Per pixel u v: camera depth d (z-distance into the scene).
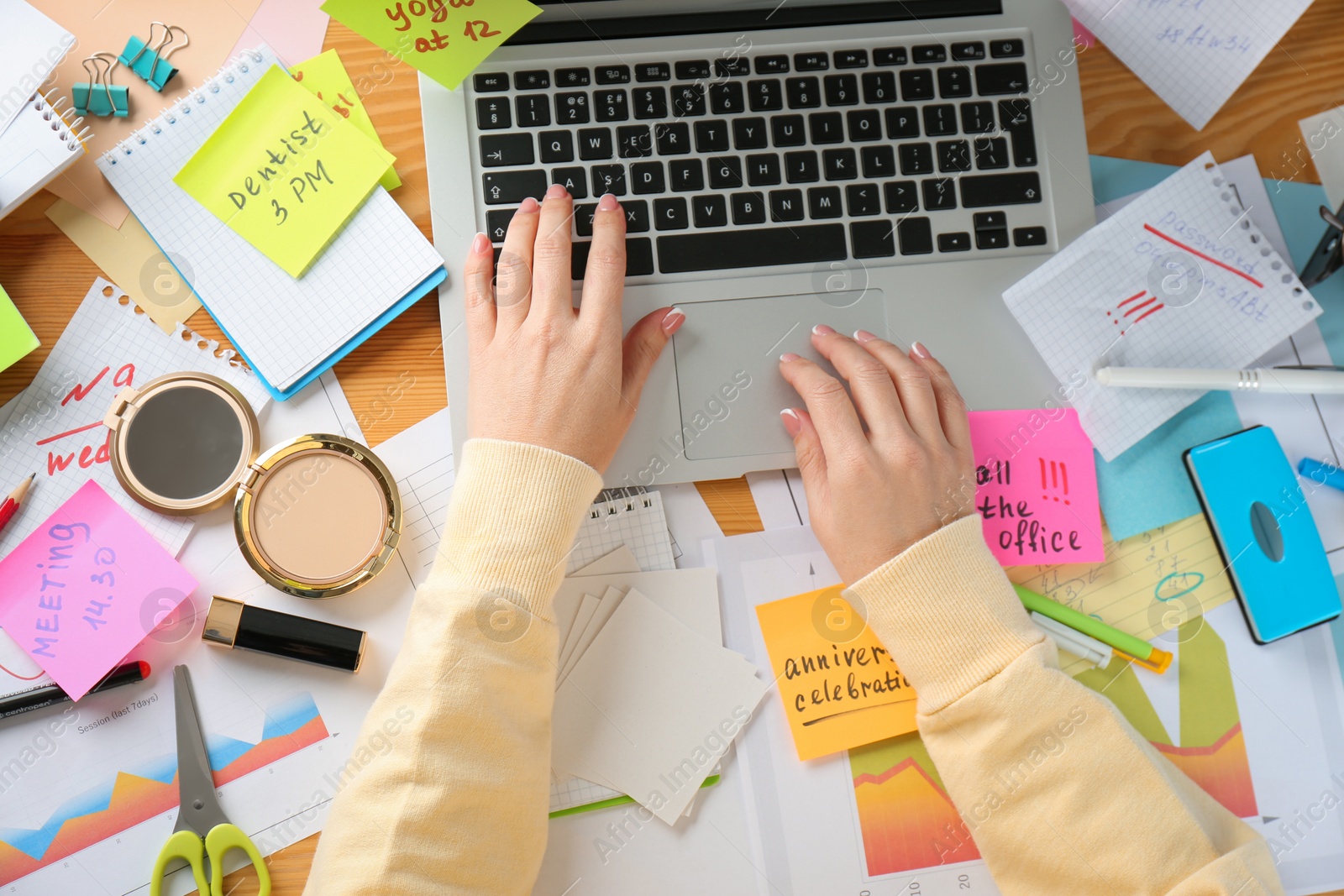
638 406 0.65
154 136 0.66
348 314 0.65
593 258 0.63
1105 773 0.58
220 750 0.63
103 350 0.66
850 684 0.67
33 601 0.63
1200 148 0.74
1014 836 0.58
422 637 0.57
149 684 0.64
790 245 0.66
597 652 0.66
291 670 0.64
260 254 0.65
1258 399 0.72
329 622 0.64
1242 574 0.69
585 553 0.67
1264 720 0.69
